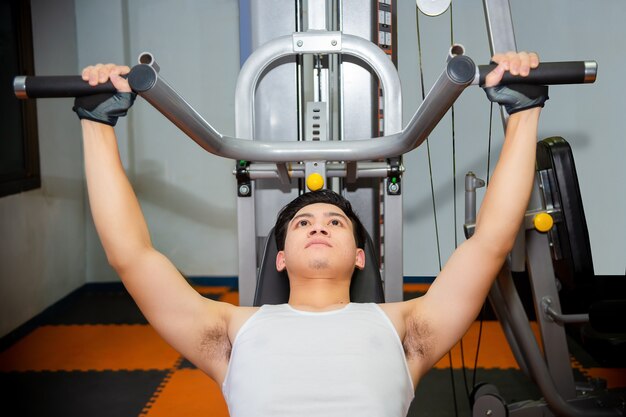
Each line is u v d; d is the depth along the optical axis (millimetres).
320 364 1298
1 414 2777
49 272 4133
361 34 2082
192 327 1440
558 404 2082
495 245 1381
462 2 4059
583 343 2350
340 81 2055
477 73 1268
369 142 1566
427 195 4246
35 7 4012
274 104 2072
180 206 4602
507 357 3262
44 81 1267
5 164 3729
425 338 1445
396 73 1835
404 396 1334
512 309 2006
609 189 4043
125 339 3693
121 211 1364
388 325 1412
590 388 2275
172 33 4434
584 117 4020
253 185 1961
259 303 1733
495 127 4133
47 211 4121
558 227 2137
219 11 4398
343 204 1688
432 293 1466
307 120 1879
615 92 3988
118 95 1298
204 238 4617
